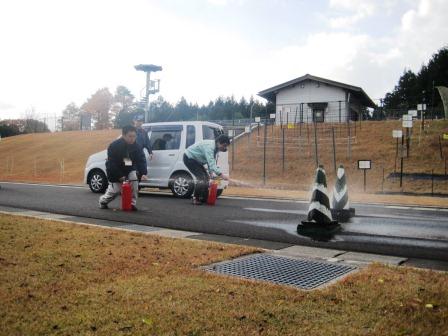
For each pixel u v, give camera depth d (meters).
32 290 3.30
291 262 4.62
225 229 6.93
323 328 2.69
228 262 4.51
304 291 3.45
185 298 3.19
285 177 20.94
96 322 2.73
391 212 9.46
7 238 5.21
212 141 9.89
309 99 39.34
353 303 3.15
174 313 2.89
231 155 25.69
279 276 4.04
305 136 28.94
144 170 9.04
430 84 62.91
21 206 9.29
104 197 8.99
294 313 2.94
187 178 11.46
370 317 2.88
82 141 36.41
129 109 67.44
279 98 40.44
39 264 4.04
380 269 4.18
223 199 11.73
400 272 4.06
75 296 3.18
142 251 4.73
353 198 12.80
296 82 39.22
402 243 5.99
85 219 7.65
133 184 8.93
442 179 17.67
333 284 3.64
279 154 24.69
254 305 3.07
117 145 8.61
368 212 9.46
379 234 6.66
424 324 2.77
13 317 2.78
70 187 14.82
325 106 38.62
